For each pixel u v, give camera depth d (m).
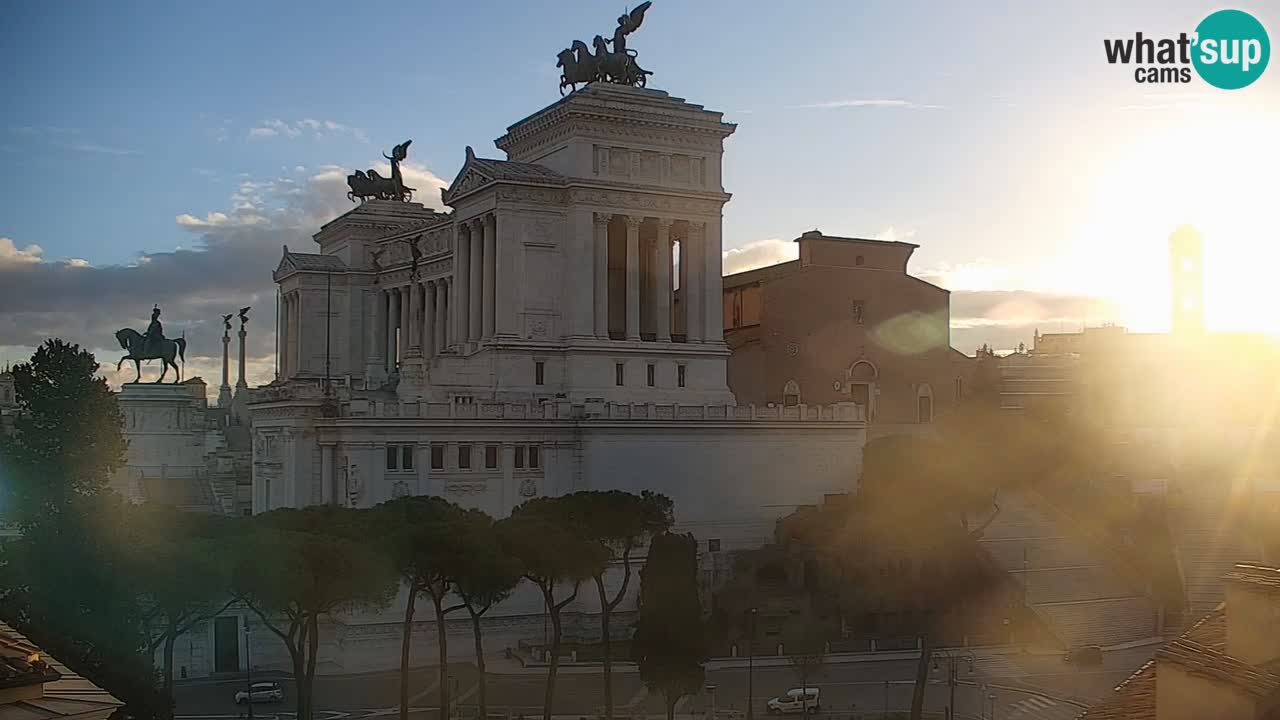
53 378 101.25
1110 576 144.25
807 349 180.25
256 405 147.75
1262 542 148.75
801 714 106.31
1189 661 26.83
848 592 131.62
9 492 98.38
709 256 167.00
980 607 132.12
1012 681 118.44
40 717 26.31
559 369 159.25
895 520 133.50
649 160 164.50
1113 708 30.83
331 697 110.25
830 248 183.88
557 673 119.56
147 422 191.25
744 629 128.38
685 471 146.75
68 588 79.25
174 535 91.69
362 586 86.56
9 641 29.52
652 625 98.38
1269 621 25.75
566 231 160.75
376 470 131.62
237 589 84.38
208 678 118.38
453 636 126.75
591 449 141.50
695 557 102.56
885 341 186.50
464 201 168.00
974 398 194.38
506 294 157.62
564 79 170.75
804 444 154.62
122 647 77.75
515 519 105.00
